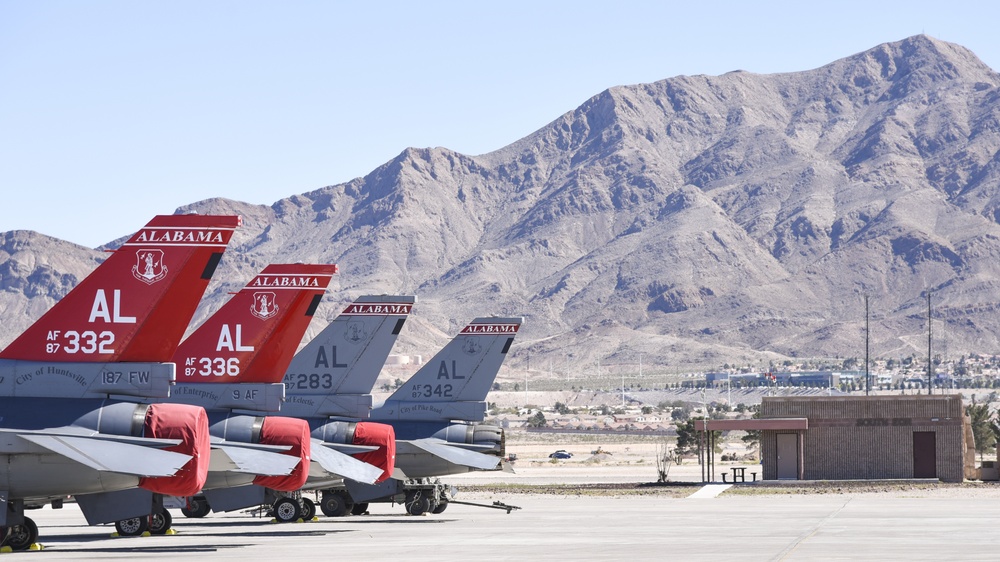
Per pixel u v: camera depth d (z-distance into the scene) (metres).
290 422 51.00
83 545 46.03
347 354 62.53
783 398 104.62
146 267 41.81
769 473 104.44
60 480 40.81
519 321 74.19
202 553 42.16
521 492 95.31
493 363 73.88
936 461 101.56
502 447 73.00
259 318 52.19
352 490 65.19
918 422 101.94
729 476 125.25
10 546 43.34
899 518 60.56
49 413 40.81
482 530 53.97
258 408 51.53
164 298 41.78
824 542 46.41
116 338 41.50
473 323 74.25
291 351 52.19
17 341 41.41
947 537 48.59
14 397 41.00
